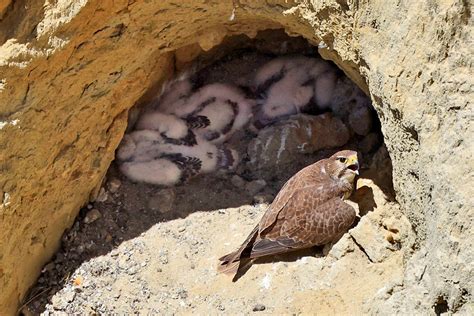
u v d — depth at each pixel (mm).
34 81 2395
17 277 2590
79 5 2365
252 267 2641
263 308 2549
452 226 2096
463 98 2135
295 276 2600
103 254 2744
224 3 2570
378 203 2605
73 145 2600
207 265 2684
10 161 2426
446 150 2139
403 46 2236
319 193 2631
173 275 2680
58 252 2752
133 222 2803
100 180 2816
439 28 2168
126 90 2693
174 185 2883
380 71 2283
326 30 2465
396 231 2525
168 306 2615
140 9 2480
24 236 2572
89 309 2643
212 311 2576
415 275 2246
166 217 2811
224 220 2789
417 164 2242
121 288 2674
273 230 2637
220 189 2871
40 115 2441
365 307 2439
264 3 2551
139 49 2590
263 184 2875
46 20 2373
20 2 2385
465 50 2143
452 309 2090
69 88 2480
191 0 2521
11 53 2357
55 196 2635
